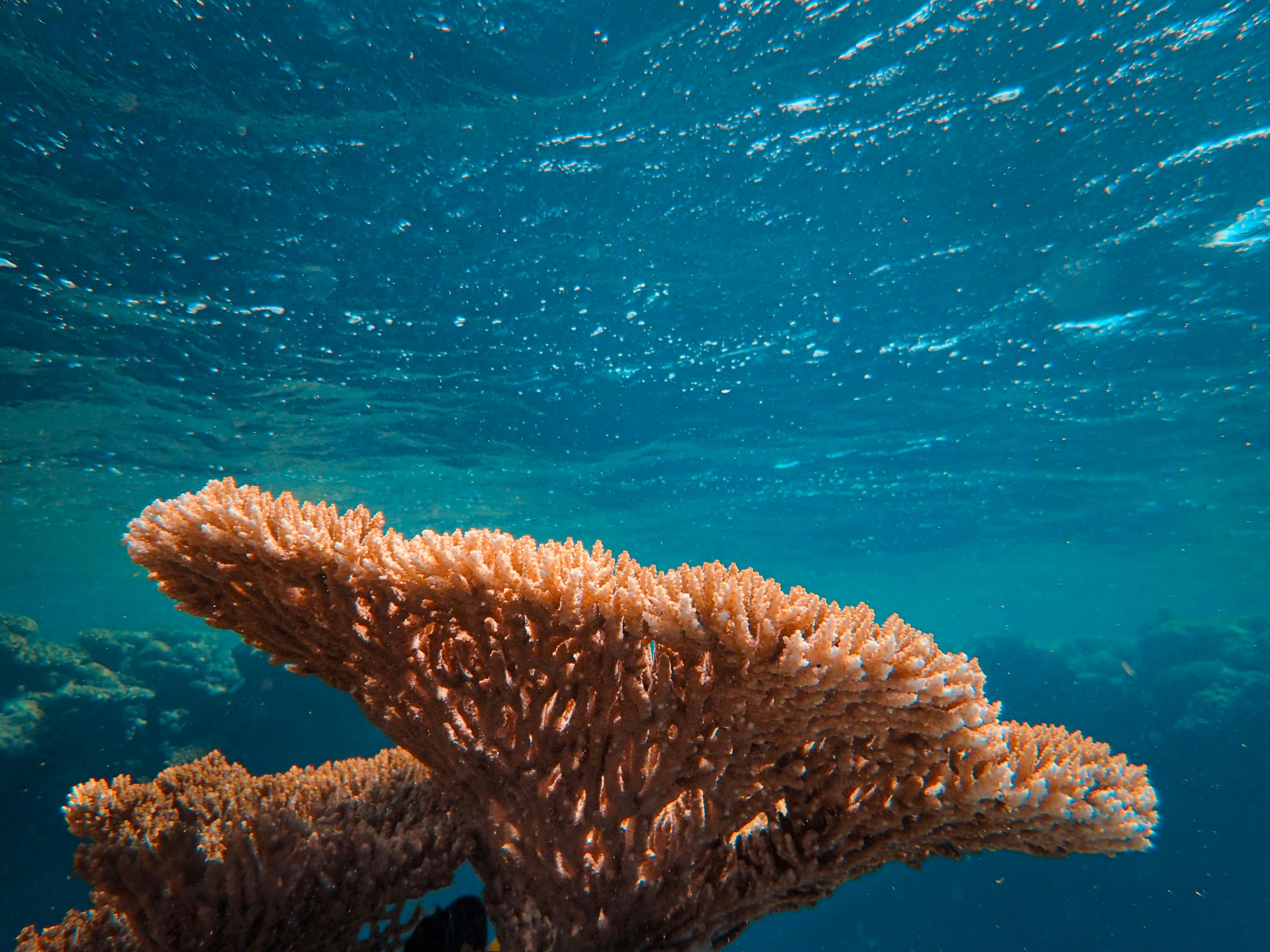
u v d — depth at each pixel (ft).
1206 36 26.50
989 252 38.29
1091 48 27.07
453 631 7.14
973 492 85.46
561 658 6.86
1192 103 29.14
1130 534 113.60
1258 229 36.88
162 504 7.02
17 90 25.76
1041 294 42.68
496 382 51.08
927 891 85.46
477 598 6.55
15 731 48.32
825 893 7.90
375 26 24.95
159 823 8.48
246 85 26.32
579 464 68.39
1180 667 86.12
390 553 6.84
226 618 7.50
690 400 55.72
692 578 6.61
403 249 35.50
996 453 71.31
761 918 8.10
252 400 51.57
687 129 30.04
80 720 50.80
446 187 31.89
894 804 6.70
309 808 9.88
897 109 29.48
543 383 51.75
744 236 36.22
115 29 23.99
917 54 27.35
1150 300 43.50
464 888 36.09
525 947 7.74
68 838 47.78
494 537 7.23
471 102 28.09
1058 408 60.29
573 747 7.15
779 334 46.09
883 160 31.76
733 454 68.54
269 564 6.58
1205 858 74.13
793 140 30.68
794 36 26.53
